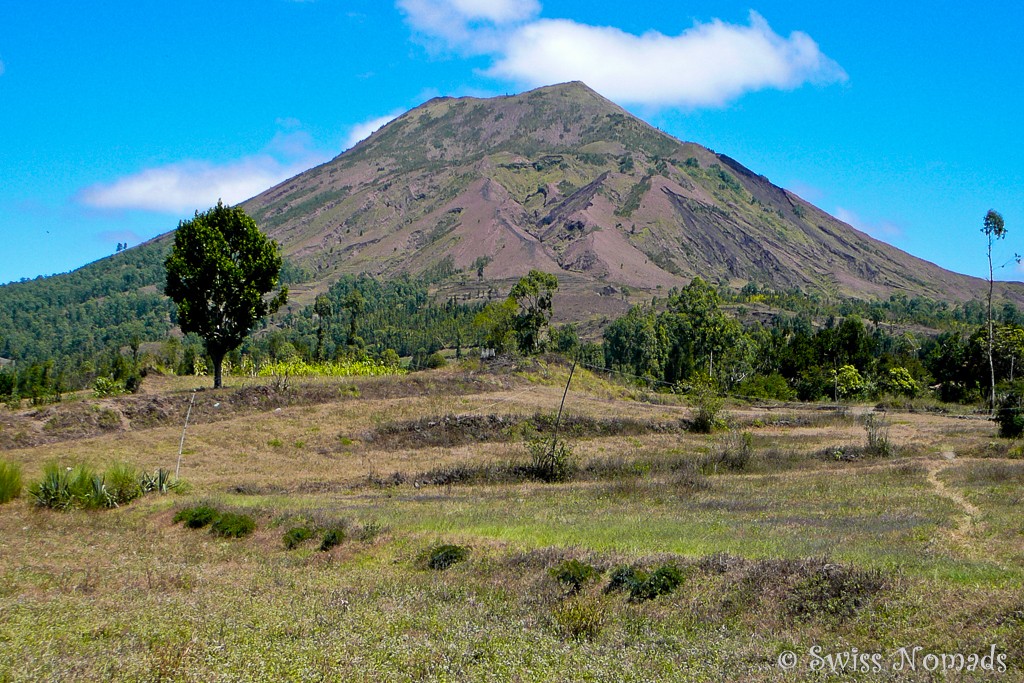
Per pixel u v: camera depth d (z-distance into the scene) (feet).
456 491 117.91
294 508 93.61
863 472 124.06
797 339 337.52
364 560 66.69
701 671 34.27
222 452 139.23
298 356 275.18
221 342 168.25
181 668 34.19
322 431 152.35
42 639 39.19
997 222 253.65
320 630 41.22
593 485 121.08
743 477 125.70
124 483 104.27
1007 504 87.15
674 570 51.16
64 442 141.28
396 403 174.91
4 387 214.07
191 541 78.74
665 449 154.71
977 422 189.26
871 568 47.96
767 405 234.79
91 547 74.49
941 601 41.68
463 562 60.95
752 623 42.52
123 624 42.47
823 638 39.04
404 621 43.47
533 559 59.11
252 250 167.73
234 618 43.88
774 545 62.59
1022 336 267.59
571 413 171.94
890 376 289.12
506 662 35.73
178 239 163.94
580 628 42.60
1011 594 41.34
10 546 73.67
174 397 163.84
